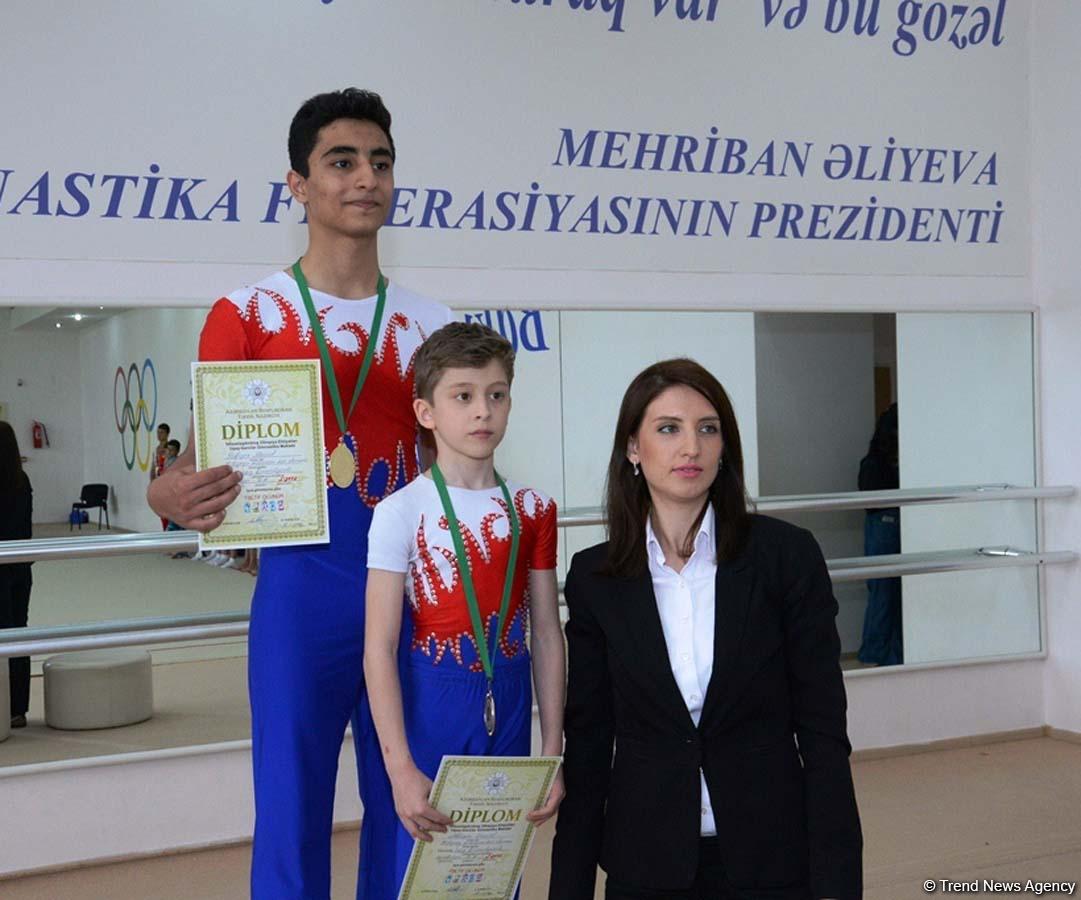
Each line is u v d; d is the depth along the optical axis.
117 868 4.25
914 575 5.50
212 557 2.56
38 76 4.18
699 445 2.21
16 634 4.16
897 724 5.49
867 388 5.40
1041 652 5.71
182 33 4.34
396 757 2.27
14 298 4.16
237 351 2.51
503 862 2.32
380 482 2.56
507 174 4.80
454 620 2.36
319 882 2.53
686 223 5.09
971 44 5.55
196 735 4.39
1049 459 5.68
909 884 3.85
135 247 4.32
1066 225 5.57
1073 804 4.69
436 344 2.34
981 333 5.61
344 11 4.54
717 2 5.09
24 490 4.16
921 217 5.50
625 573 2.27
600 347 4.96
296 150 2.57
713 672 2.19
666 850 2.18
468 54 4.72
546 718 2.42
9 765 4.17
